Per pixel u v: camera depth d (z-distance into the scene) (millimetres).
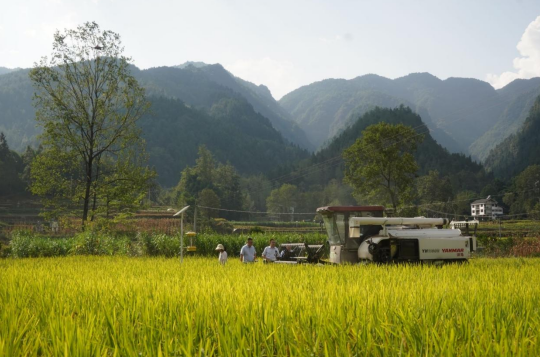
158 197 183625
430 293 8008
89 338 5051
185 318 6047
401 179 62344
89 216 47188
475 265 18547
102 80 48656
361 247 20062
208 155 190875
